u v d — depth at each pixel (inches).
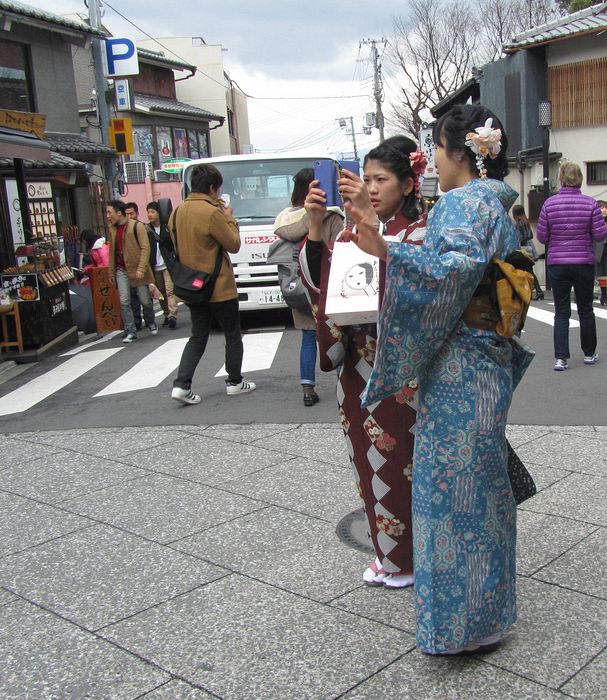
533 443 181.3
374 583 115.5
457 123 91.4
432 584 88.5
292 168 410.6
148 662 98.7
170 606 113.0
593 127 645.9
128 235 381.1
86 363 334.0
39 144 343.6
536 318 402.3
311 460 177.2
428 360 87.5
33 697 92.4
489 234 86.9
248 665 96.8
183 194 416.5
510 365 94.2
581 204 254.7
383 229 106.0
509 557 93.4
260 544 132.9
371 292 95.4
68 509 155.5
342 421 113.3
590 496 145.8
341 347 108.1
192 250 228.8
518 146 713.6
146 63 1205.1
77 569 127.2
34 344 353.7
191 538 136.9
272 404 235.3
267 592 115.6
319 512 145.5
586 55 642.2
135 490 164.4
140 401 254.5
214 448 192.2
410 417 104.4
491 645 95.8
